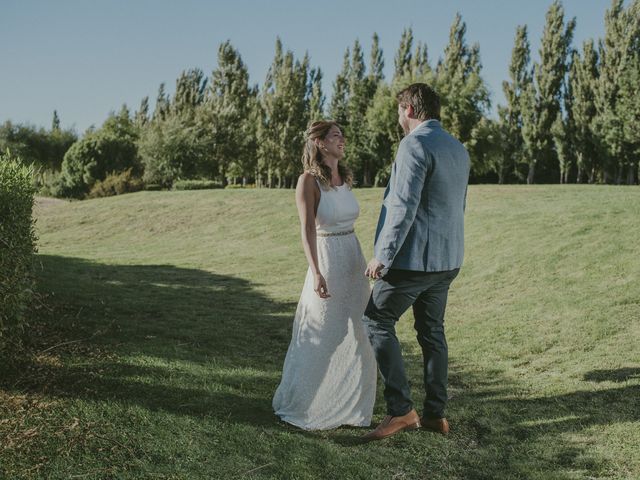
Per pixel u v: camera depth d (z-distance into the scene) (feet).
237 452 9.23
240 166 149.79
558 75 138.62
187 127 132.36
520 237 32.48
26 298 12.01
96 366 12.67
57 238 57.62
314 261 10.71
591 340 17.07
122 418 9.90
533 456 9.84
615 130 122.52
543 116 139.33
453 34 154.61
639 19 123.24
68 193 128.26
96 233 58.95
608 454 9.81
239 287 29.91
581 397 12.62
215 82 152.66
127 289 26.84
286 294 27.86
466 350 17.30
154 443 9.15
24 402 10.25
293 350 11.03
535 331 18.63
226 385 12.37
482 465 9.50
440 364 10.63
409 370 15.31
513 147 147.84
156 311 21.13
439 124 10.50
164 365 13.33
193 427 9.92
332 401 10.82
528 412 11.91
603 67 127.13
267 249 46.11
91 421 9.65
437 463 9.52
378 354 10.35
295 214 57.88
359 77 178.09
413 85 10.59
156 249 49.55
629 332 17.37
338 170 11.21
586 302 20.92
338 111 181.68
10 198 11.72
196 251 47.29
